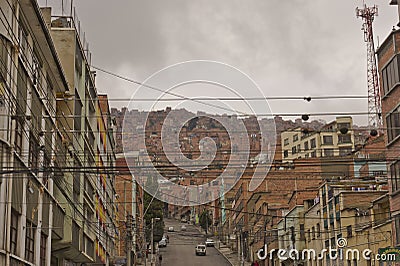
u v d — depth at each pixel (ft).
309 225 171.22
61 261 103.14
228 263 225.56
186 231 291.38
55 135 90.74
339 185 152.15
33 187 77.30
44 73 87.10
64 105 99.81
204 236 284.61
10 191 66.54
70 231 95.09
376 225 126.93
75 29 104.27
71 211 97.14
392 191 115.44
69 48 103.24
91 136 123.65
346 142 219.00
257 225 213.05
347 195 143.13
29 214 74.90
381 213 126.72
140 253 217.77
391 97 114.42
